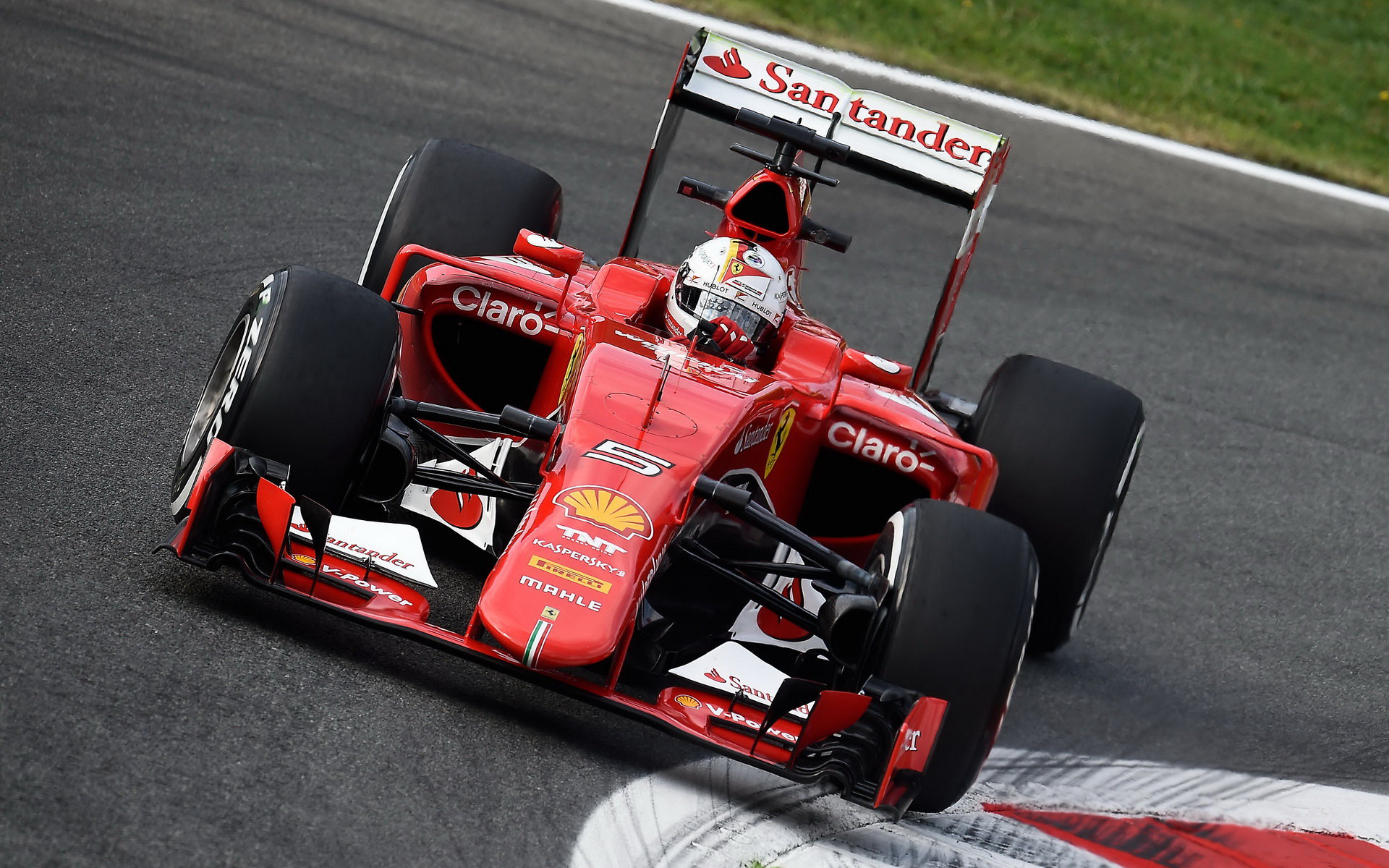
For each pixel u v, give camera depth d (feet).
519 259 76.33
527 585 51.47
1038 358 79.92
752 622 66.85
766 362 71.51
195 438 60.13
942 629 54.49
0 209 100.01
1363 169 218.59
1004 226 163.73
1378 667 90.89
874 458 69.41
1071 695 77.36
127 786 43.06
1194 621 92.32
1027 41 231.91
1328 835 65.26
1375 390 147.02
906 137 79.36
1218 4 274.57
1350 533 113.19
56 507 61.05
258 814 43.55
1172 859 59.36
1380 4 292.61
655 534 54.60
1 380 74.23
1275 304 163.02
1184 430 126.62
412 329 70.64
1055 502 76.18
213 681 49.83
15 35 137.28
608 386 61.21
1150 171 194.59
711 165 156.56
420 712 52.19
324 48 158.81
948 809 59.67
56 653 48.80
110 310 88.94
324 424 57.52
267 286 60.39
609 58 181.16
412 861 43.55
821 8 221.66
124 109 127.34
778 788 56.39
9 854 38.96
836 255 144.56
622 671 62.28
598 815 49.52
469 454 65.57
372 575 58.13
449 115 149.69
